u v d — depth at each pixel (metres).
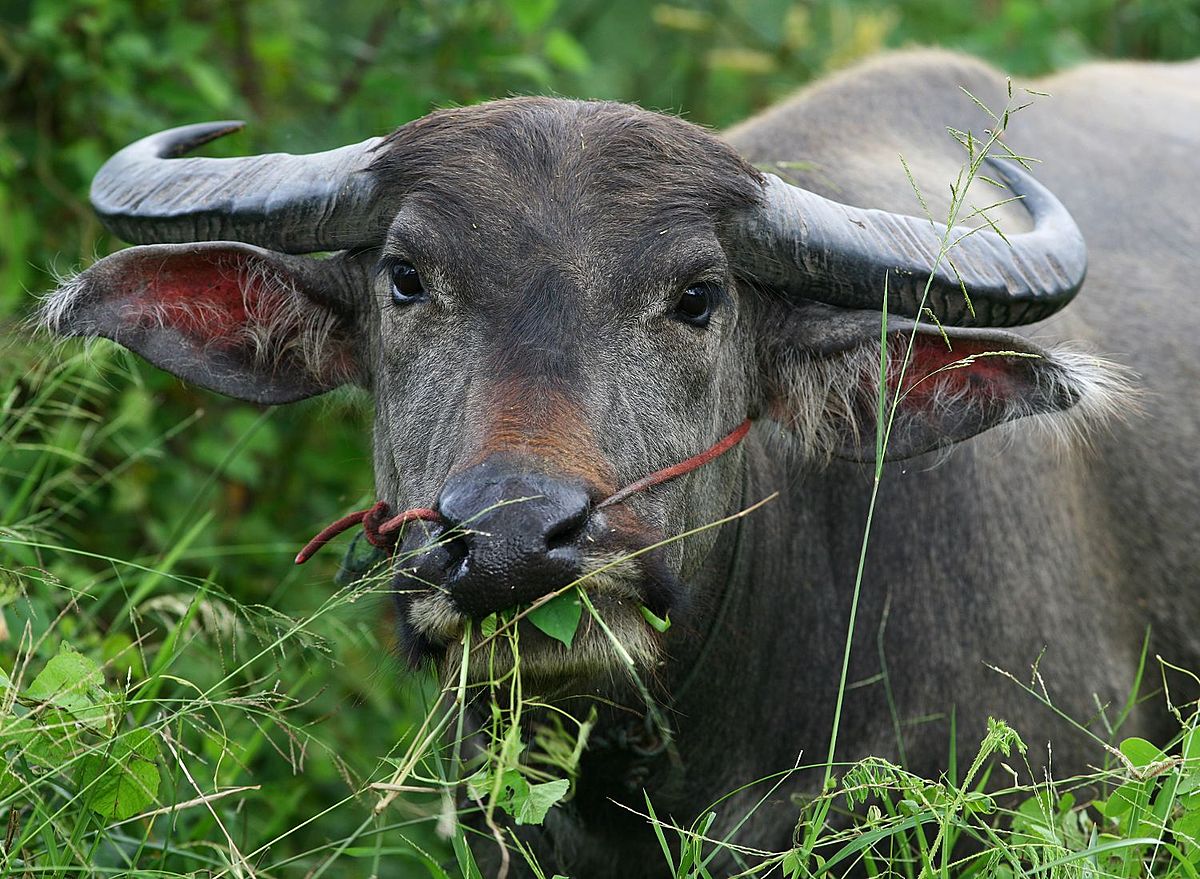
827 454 8.20
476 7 13.46
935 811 6.83
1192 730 6.96
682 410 7.15
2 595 7.81
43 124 12.34
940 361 7.79
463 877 7.06
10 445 9.76
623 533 6.52
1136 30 16.52
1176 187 10.85
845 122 10.14
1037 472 8.94
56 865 6.77
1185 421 9.93
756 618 8.34
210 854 8.25
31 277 11.93
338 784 10.29
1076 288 7.80
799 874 7.10
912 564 8.51
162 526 11.51
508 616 6.36
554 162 7.11
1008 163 8.52
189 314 8.12
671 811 8.34
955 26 17.56
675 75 17.11
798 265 7.61
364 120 13.05
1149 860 7.48
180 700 7.39
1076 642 8.80
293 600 11.21
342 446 12.38
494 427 6.51
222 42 13.50
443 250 6.99
